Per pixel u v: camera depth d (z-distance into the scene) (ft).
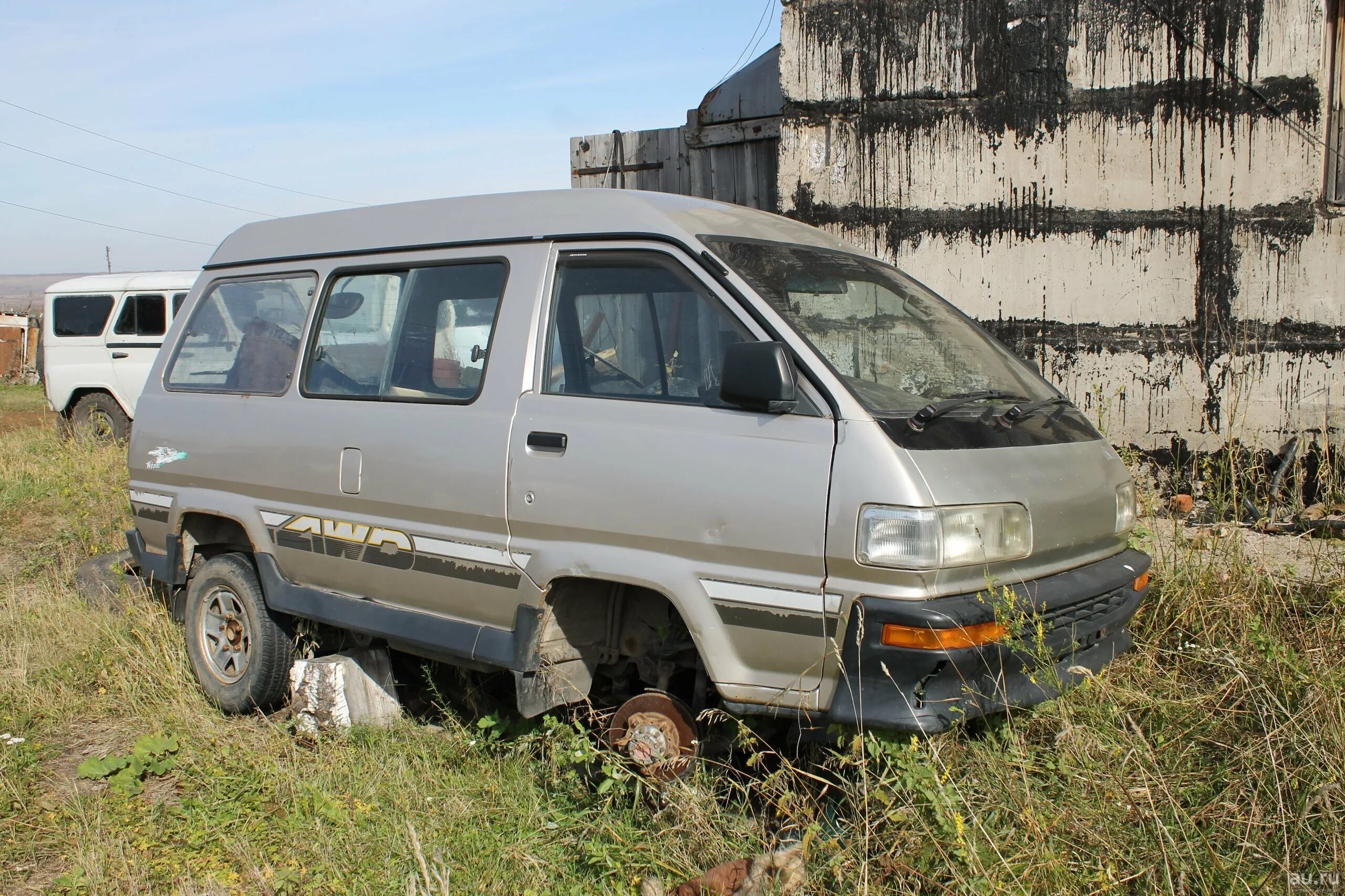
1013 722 11.34
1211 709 11.98
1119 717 11.75
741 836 10.59
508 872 10.52
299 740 13.82
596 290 11.93
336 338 14.34
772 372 9.96
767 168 27.86
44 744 14.05
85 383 41.57
